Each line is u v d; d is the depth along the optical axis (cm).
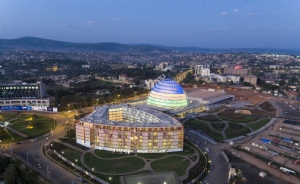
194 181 18925
